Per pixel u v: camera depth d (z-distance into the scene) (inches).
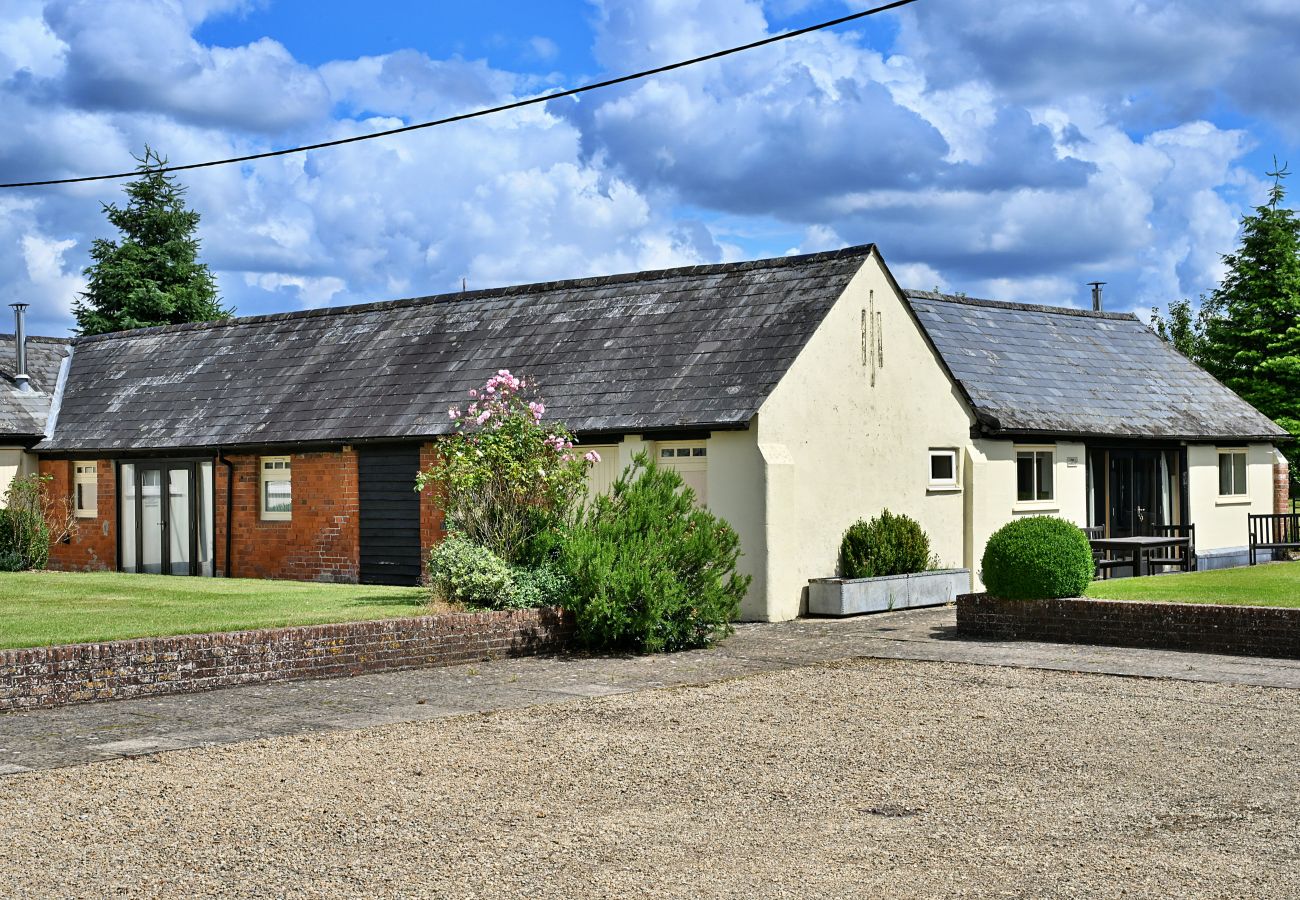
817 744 416.8
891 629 724.7
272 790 354.9
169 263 2078.0
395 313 1061.8
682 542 655.8
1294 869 281.7
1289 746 411.2
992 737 427.2
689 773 375.6
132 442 1050.1
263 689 525.3
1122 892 266.7
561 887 270.8
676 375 816.3
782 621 763.4
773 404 765.9
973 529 908.6
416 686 535.8
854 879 275.7
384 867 284.8
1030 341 1109.7
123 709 480.1
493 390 707.4
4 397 1131.9
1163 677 548.1
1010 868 283.3
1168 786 358.0
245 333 1141.7
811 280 844.6
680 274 926.4
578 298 960.9
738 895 265.7
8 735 431.5
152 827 317.1
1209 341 1740.9
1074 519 1004.6
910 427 871.1
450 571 651.5
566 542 656.4
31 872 281.4
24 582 857.5
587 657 620.7
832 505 808.3
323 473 951.0
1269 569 922.1
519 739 426.3
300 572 962.7
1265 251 1620.3
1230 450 1140.5
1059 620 665.6
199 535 1031.0
